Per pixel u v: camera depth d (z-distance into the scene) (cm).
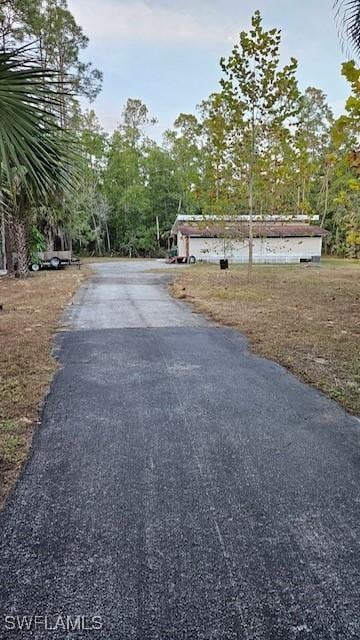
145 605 148
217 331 614
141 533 186
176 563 168
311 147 3247
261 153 1263
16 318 715
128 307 846
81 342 543
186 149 3591
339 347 506
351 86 432
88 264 2491
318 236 2648
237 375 412
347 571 165
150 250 3681
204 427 296
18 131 286
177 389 372
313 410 327
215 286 1213
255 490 221
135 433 286
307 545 180
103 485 224
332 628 139
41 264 2072
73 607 147
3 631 138
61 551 175
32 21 1489
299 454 259
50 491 218
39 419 307
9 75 271
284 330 607
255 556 173
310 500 212
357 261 2469
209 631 138
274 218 1481
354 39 405
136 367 437
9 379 391
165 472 238
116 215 3688
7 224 1590
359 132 480
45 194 336
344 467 244
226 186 1333
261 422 305
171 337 576
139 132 3806
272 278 1466
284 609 147
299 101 1293
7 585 157
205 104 3006
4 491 218
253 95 1203
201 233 2422
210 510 203
